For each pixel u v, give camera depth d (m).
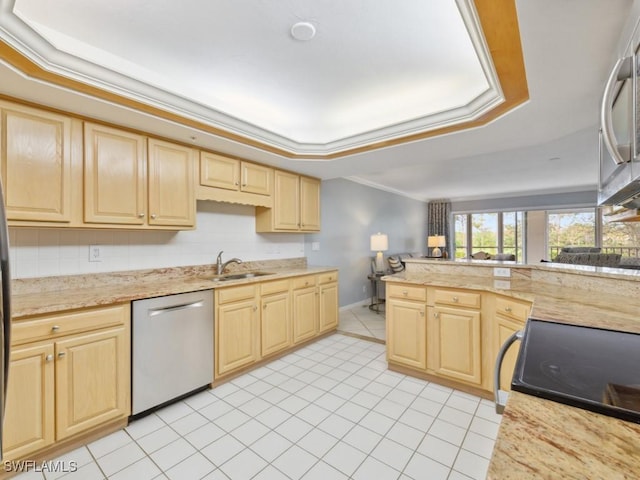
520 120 2.17
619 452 0.49
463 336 2.42
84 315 1.82
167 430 1.98
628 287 1.79
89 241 2.32
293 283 3.28
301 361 3.08
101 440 1.88
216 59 1.93
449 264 2.99
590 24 1.21
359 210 5.66
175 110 2.06
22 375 1.61
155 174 2.39
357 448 1.80
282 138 2.80
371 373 2.80
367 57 1.93
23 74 1.56
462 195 7.82
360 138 2.78
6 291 0.83
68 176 1.97
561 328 1.18
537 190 7.07
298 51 1.86
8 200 1.75
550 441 0.52
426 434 1.93
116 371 1.95
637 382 0.73
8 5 1.24
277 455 1.75
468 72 2.12
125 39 1.73
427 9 1.52
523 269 2.58
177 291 2.28
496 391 1.05
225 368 2.59
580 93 1.77
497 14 1.21
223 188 2.89
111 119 2.11
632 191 1.09
